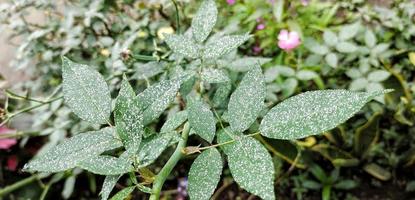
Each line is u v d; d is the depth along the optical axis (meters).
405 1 0.49
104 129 0.15
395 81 0.44
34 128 0.49
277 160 0.44
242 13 0.49
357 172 0.48
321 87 0.43
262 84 0.14
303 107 0.12
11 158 0.51
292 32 0.43
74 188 0.50
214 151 0.14
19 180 0.51
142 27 0.42
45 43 0.45
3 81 0.45
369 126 0.43
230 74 0.32
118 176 0.14
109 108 0.15
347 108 0.12
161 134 0.14
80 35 0.44
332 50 0.46
